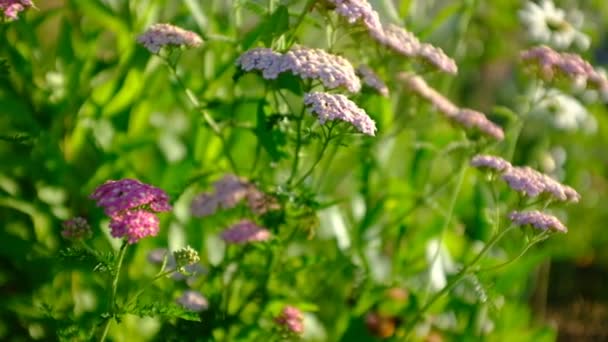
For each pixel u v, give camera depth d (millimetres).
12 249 1811
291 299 1833
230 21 1946
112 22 1937
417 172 2049
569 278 2652
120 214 1594
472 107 2750
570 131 2252
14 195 1847
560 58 1881
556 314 2484
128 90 1919
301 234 1937
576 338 2367
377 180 2020
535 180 1755
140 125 1959
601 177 2941
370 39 1813
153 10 1950
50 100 1904
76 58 1919
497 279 2000
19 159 1855
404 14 1989
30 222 1853
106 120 1923
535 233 1738
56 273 1821
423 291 2002
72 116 1901
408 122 1956
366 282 1939
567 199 1773
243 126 1818
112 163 1903
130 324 1817
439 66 1841
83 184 1901
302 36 1902
